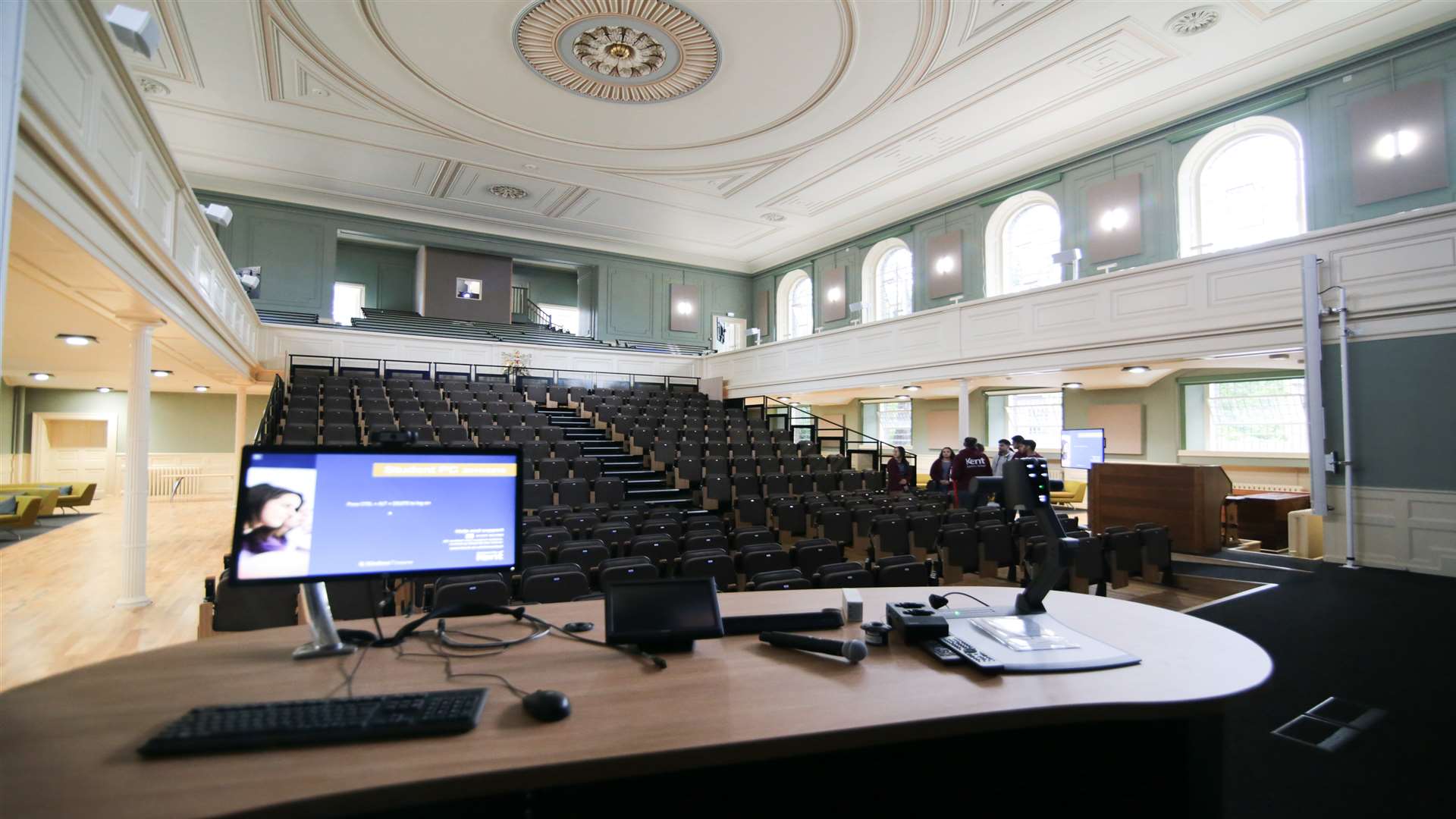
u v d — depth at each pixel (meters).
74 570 6.85
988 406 13.75
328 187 11.62
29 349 7.77
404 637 1.67
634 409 11.45
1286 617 4.62
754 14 6.83
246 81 8.04
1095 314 8.25
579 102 8.56
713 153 10.07
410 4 6.66
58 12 2.92
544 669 1.48
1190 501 7.47
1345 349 6.44
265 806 0.92
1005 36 7.19
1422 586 5.54
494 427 9.13
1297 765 2.48
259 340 10.96
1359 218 7.28
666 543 4.74
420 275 13.78
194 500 12.98
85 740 1.09
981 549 5.75
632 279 15.23
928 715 1.24
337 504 1.58
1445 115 6.75
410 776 1.00
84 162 3.25
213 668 1.44
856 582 3.49
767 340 15.85
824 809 1.42
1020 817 1.50
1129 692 1.36
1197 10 6.82
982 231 11.07
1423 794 2.27
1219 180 8.65
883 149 9.91
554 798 1.29
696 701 1.30
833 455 12.83
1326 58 7.53
